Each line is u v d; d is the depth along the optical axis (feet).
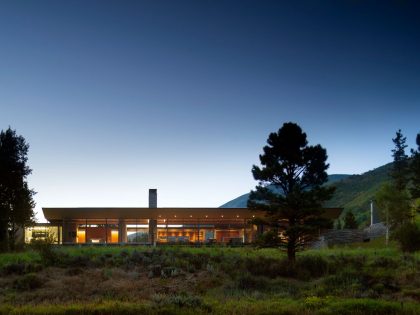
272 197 98.32
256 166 101.81
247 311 52.21
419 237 127.75
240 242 189.16
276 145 102.12
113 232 232.32
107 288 73.87
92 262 104.47
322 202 100.94
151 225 214.07
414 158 194.29
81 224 229.25
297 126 102.78
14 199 149.28
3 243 139.95
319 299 58.65
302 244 100.99
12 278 84.74
